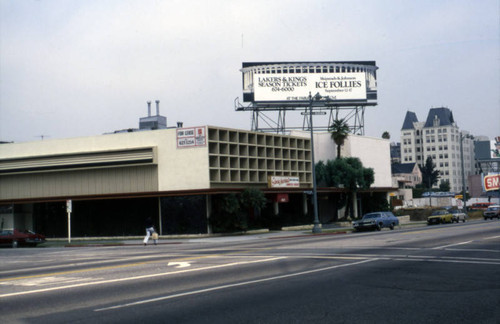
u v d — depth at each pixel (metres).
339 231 45.88
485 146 158.12
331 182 62.25
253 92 69.31
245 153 49.19
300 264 17.55
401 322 8.94
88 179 47.69
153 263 19.44
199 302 11.02
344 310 9.96
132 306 10.79
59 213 48.47
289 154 54.78
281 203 56.25
